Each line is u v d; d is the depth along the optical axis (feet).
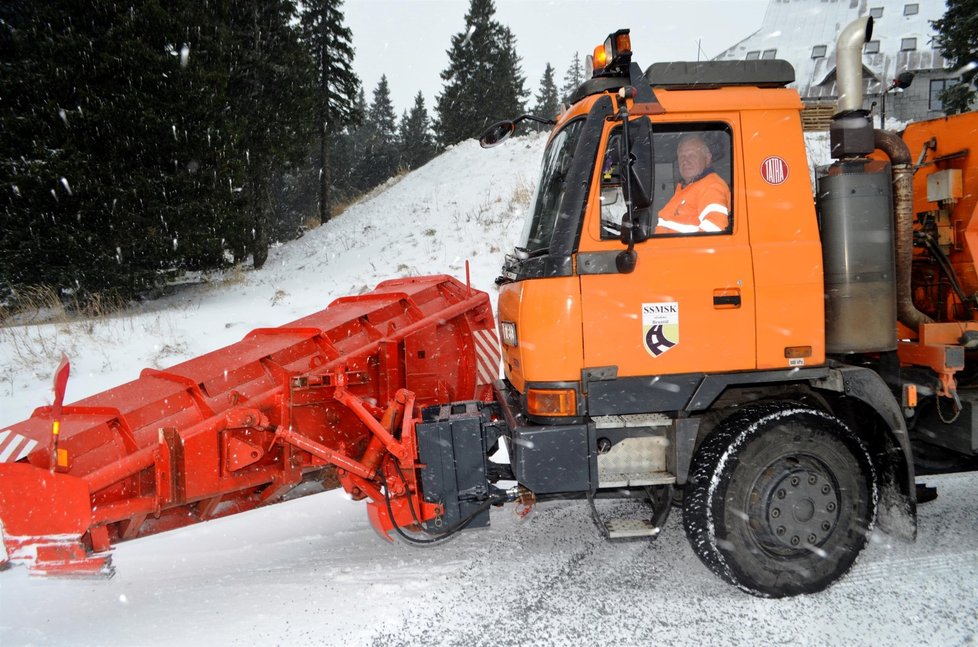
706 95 11.46
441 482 11.85
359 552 13.84
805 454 11.30
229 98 55.21
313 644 10.04
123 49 42.57
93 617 11.30
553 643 9.86
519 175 64.75
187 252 46.16
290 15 67.87
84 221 42.37
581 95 12.34
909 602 10.77
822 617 10.44
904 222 12.16
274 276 57.62
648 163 9.93
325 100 91.56
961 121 13.70
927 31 110.11
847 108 11.81
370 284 42.01
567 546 13.70
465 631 10.27
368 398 14.43
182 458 10.93
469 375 17.34
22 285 41.09
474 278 39.22
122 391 12.03
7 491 9.77
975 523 14.02
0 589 12.63
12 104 41.32
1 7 43.45
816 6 117.80
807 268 11.50
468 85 139.13
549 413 11.19
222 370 12.63
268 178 70.74
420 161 193.47
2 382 24.77
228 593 11.98
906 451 11.79
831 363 11.98
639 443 11.83
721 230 11.53
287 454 12.32
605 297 11.16
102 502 10.36
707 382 11.27
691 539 11.40
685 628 10.21
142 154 44.68
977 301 13.35
